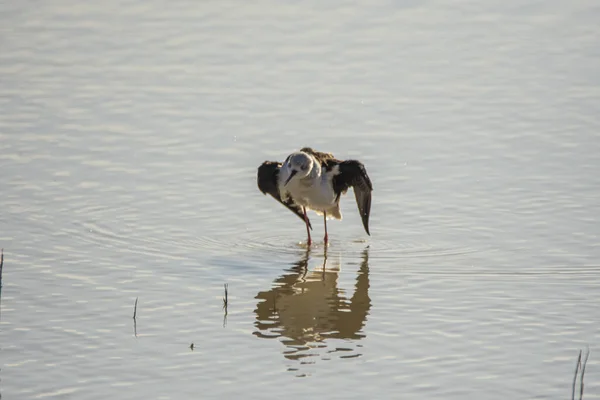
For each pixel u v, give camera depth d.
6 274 13.12
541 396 9.87
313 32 25.61
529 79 22.22
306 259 14.21
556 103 20.69
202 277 13.40
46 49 24.45
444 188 16.78
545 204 15.93
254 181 17.33
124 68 23.31
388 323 11.82
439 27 25.86
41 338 11.19
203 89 22.00
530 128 19.41
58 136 19.20
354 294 12.81
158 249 14.38
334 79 22.55
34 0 28.03
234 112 20.66
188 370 10.47
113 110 20.73
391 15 26.84
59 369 10.43
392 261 14.05
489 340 11.25
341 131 19.56
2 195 16.28
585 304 12.27
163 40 25.16
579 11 26.64
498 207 15.91
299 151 15.12
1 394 9.84
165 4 27.83
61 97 21.38
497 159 17.98
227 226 15.51
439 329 11.62
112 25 26.22
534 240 14.57
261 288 13.04
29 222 15.20
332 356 10.88
